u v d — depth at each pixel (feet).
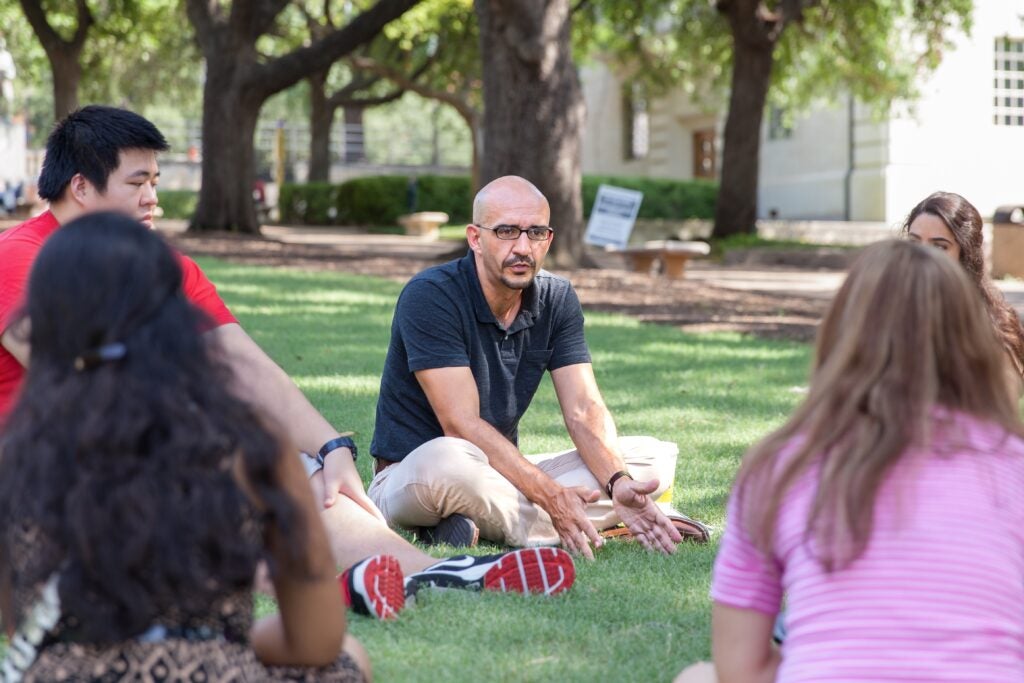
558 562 11.51
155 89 128.67
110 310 5.63
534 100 52.37
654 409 23.88
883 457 6.19
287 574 6.27
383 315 37.52
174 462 5.53
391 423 14.78
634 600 11.53
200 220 75.10
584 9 88.99
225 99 74.54
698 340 35.22
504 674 9.41
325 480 11.71
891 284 6.51
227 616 5.96
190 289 11.93
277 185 134.41
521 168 52.75
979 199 96.94
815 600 6.27
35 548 5.64
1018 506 6.32
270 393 11.73
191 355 5.74
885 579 6.14
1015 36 96.02
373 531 11.80
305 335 32.78
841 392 6.44
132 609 5.55
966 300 6.53
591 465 13.99
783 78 86.99
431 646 10.03
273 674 6.91
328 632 6.75
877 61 81.82
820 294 52.60
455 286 14.21
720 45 90.53
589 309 42.83
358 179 108.47
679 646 10.27
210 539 5.60
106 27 91.91
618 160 135.54
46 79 154.40
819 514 6.23
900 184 96.02
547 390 25.95
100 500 5.44
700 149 125.49
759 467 6.57
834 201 101.14
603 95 136.46
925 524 6.16
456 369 14.03
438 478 13.39
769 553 6.53
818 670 6.18
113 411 5.49
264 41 117.39
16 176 127.03
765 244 76.84
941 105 95.76
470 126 100.83
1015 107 97.04
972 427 6.41
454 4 90.17
